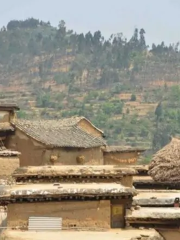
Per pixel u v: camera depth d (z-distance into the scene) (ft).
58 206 241.35
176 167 352.49
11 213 240.94
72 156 475.72
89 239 222.89
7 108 456.45
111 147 533.14
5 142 457.68
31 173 274.16
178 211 250.57
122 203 245.65
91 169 276.41
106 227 242.58
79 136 497.05
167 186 354.74
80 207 241.96
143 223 245.04
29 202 240.73
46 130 481.46
